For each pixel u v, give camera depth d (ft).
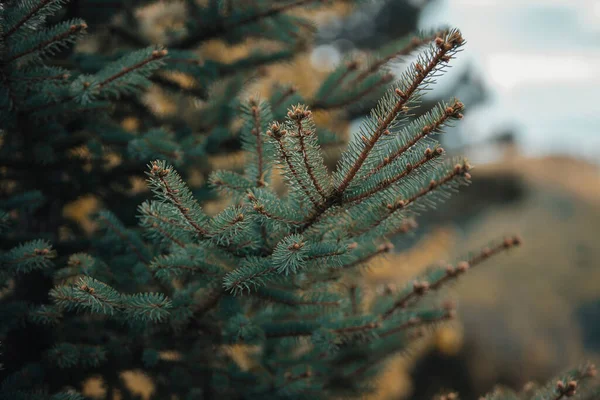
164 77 4.07
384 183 3.17
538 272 24.39
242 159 4.14
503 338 18.66
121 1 4.03
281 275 3.35
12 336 3.69
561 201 31.22
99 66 3.87
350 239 3.37
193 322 3.57
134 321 3.48
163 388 3.75
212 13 4.13
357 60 4.09
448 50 2.98
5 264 3.41
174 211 3.23
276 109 4.03
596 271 24.93
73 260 3.53
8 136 3.73
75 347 3.51
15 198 3.69
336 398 3.97
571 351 20.67
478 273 22.77
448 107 3.07
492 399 3.82
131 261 3.65
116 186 4.00
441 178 3.26
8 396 3.41
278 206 3.23
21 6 3.33
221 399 3.69
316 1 4.20
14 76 3.45
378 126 3.10
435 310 3.78
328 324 3.48
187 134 4.08
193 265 3.36
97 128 3.83
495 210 29.53
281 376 3.75
